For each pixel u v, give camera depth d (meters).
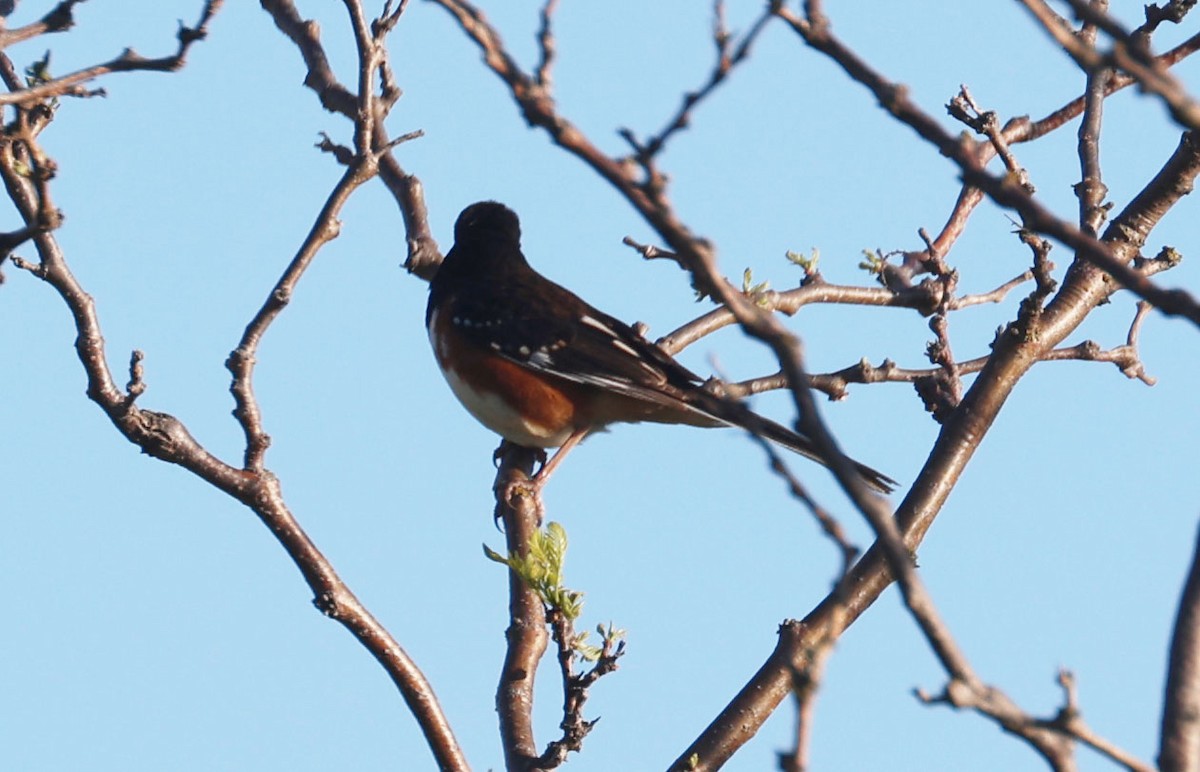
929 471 9.58
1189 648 4.96
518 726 8.84
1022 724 4.39
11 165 7.45
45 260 8.16
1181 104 4.16
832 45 4.82
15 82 8.18
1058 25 4.28
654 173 4.54
